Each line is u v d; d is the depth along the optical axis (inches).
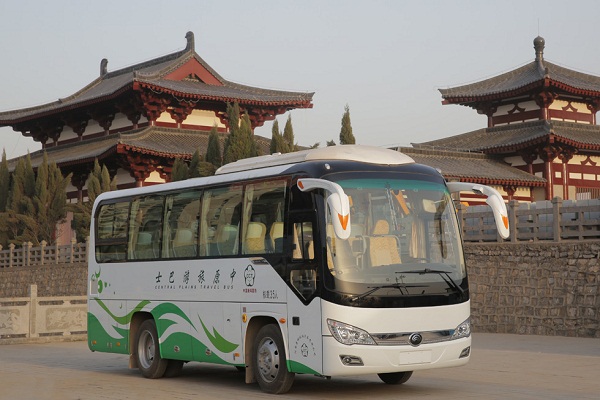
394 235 522.6
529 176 2203.5
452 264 537.6
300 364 518.9
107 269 711.7
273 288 543.5
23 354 875.4
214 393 553.9
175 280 635.5
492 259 1029.8
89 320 731.4
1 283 2047.2
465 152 2247.8
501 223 528.1
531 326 978.7
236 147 1797.5
